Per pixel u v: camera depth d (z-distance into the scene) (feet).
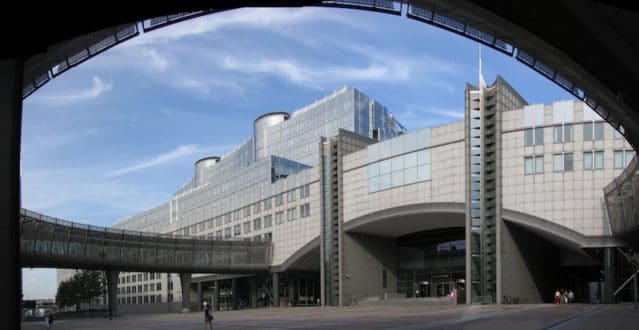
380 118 465.88
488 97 190.90
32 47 38.40
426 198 203.82
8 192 41.83
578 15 52.80
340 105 449.89
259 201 297.53
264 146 522.47
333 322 113.60
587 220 169.58
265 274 281.95
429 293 246.27
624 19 50.80
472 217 187.62
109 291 230.68
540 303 188.03
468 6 58.85
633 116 75.77
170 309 336.70
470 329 83.05
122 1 36.63
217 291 343.05
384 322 107.04
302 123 486.38
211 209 351.05
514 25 59.31
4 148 41.98
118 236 224.33
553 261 209.97
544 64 69.51
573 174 172.86
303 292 291.79
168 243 244.01
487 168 188.14
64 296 404.57
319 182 250.98
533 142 179.73
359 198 228.43
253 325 115.96
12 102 42.19
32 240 180.65
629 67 59.26
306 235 257.75
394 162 216.54
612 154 169.58
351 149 244.42
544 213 175.52
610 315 105.60
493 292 180.86
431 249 249.75
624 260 175.52
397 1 61.93
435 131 204.64
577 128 174.19
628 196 136.36
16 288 41.63
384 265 248.11
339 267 231.09
